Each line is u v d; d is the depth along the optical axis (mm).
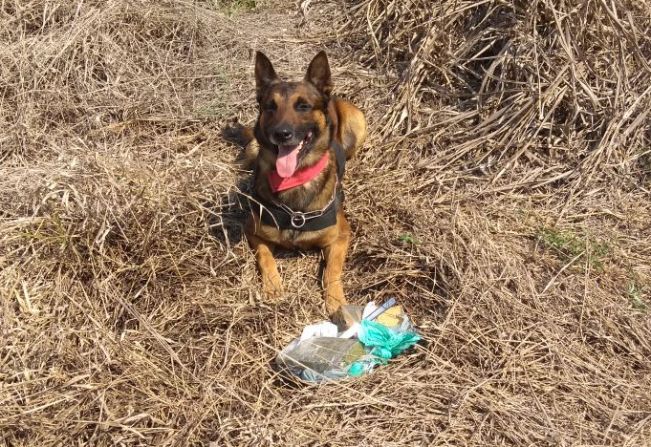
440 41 2605
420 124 2531
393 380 1779
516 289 1979
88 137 2445
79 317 1857
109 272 1928
